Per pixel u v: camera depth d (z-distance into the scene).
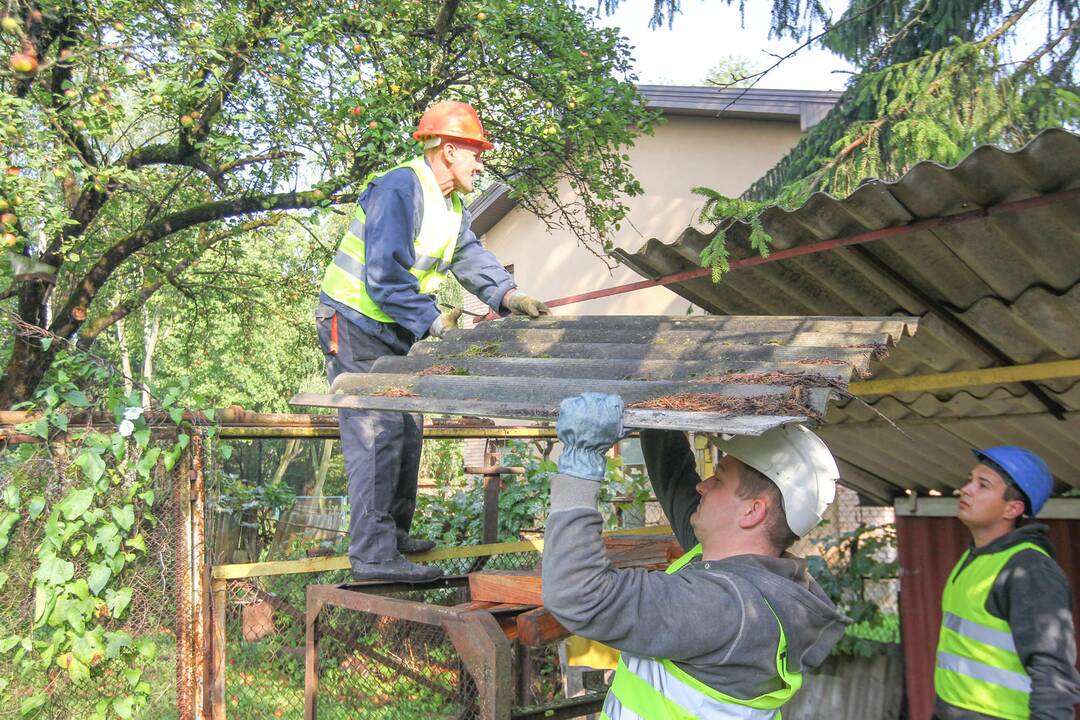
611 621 1.53
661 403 1.63
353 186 7.23
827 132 6.51
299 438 3.68
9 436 3.13
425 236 3.25
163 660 3.35
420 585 3.24
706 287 3.59
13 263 5.23
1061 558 3.94
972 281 3.02
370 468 3.11
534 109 8.11
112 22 6.18
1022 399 3.45
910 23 5.84
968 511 2.99
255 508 5.58
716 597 1.61
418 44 7.55
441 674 3.25
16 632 3.16
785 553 1.94
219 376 17.81
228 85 6.25
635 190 8.37
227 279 10.59
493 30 7.25
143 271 10.09
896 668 4.55
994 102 5.02
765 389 1.59
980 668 2.81
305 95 6.73
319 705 3.45
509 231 14.02
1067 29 4.98
